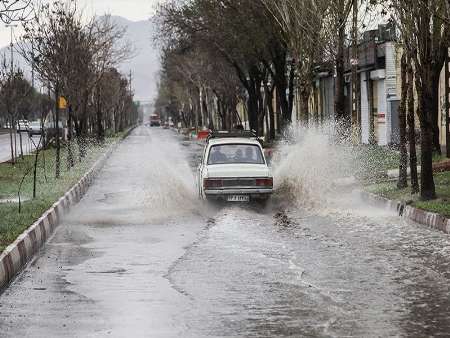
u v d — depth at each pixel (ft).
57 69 168.86
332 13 132.98
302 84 151.12
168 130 607.37
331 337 34.53
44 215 72.54
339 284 45.78
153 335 35.35
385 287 44.78
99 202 98.53
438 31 86.28
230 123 330.95
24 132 345.51
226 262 53.57
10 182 116.16
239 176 85.76
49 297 43.91
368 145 160.45
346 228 69.46
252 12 186.80
